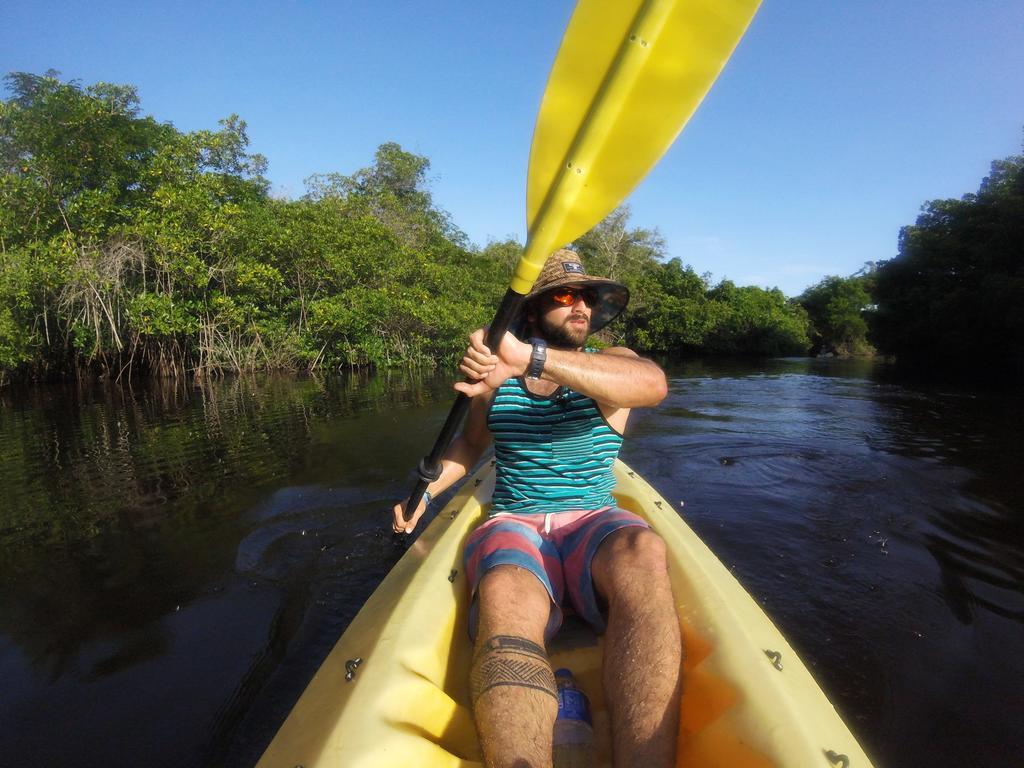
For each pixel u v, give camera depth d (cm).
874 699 187
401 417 650
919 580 261
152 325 1109
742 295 2817
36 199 1190
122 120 1320
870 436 577
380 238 1598
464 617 156
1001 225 1394
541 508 160
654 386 146
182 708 175
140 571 264
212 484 388
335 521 315
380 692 108
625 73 105
